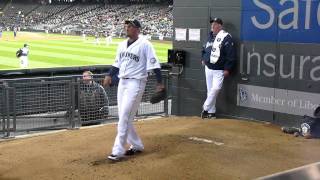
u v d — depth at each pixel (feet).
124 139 21.81
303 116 27.25
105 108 32.73
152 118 33.73
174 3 35.06
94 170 20.52
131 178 19.36
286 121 28.86
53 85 30.42
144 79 21.83
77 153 23.47
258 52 29.94
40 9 277.44
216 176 19.48
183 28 34.58
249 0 30.04
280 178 8.18
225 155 22.44
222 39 30.50
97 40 148.66
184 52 34.58
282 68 28.78
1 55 103.40
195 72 34.06
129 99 21.50
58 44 142.61
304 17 27.40
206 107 32.27
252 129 28.30
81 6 260.62
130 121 22.13
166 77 35.14
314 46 27.07
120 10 230.07
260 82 30.04
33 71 46.24
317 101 27.12
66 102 30.63
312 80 27.32
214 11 32.32
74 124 30.73
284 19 28.35
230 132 27.40
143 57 21.52
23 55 77.56
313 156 22.36
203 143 24.71
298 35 27.78
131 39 21.66
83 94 31.40
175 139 25.53
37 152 23.93
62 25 233.96
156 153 22.88
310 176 8.39
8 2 299.99
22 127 29.94
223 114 32.50
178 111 35.47
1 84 28.40
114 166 20.99
